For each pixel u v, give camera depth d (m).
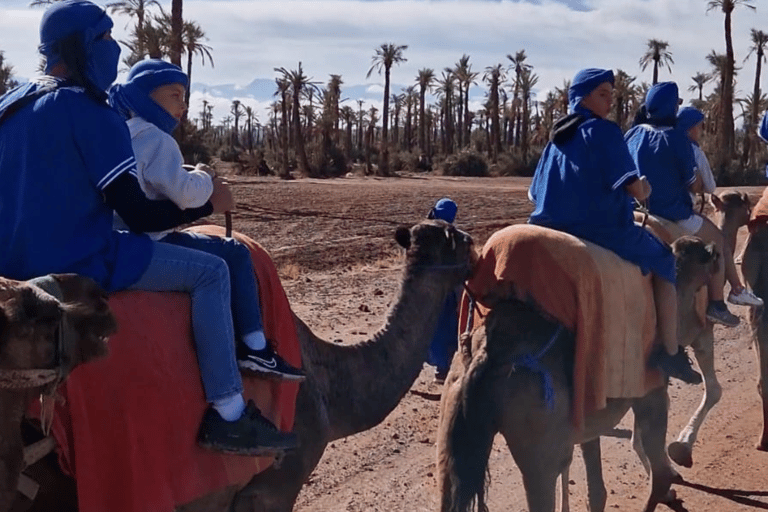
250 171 63.56
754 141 71.19
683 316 7.16
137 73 4.25
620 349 5.74
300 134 64.94
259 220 24.83
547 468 5.43
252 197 32.50
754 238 8.91
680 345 6.96
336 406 4.89
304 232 22.59
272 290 4.49
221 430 3.99
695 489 7.84
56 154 3.67
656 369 6.23
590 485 6.70
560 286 5.46
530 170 76.94
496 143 92.31
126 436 3.67
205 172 4.21
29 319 3.08
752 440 8.96
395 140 126.12
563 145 6.00
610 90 6.02
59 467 3.54
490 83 99.38
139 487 3.69
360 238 21.58
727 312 7.77
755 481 8.02
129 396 3.70
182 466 3.89
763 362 8.81
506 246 5.52
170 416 3.85
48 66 3.88
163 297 3.96
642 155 7.65
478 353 5.41
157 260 3.92
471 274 5.47
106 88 3.94
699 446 8.81
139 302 3.88
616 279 5.73
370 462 7.95
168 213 3.92
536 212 6.10
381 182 54.78
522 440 5.39
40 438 3.42
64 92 3.72
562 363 5.48
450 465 5.28
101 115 3.75
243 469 4.20
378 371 5.05
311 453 4.67
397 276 16.23
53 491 3.54
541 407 5.34
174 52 37.09
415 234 5.28
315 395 4.71
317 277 15.98
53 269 3.67
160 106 4.23
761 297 8.85
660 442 6.45
